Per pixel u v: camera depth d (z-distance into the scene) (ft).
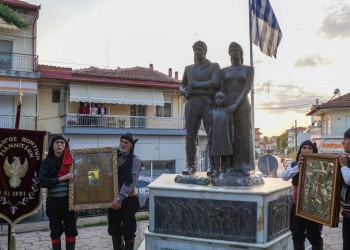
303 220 16.61
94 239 25.25
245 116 19.61
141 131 78.07
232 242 16.83
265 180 20.97
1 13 38.11
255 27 39.27
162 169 81.51
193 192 17.81
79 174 17.22
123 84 76.54
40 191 18.70
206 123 20.47
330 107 99.19
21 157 18.49
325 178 14.67
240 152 19.70
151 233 18.63
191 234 17.81
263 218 16.56
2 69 64.75
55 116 73.56
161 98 80.59
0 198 18.30
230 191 17.03
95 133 73.82
